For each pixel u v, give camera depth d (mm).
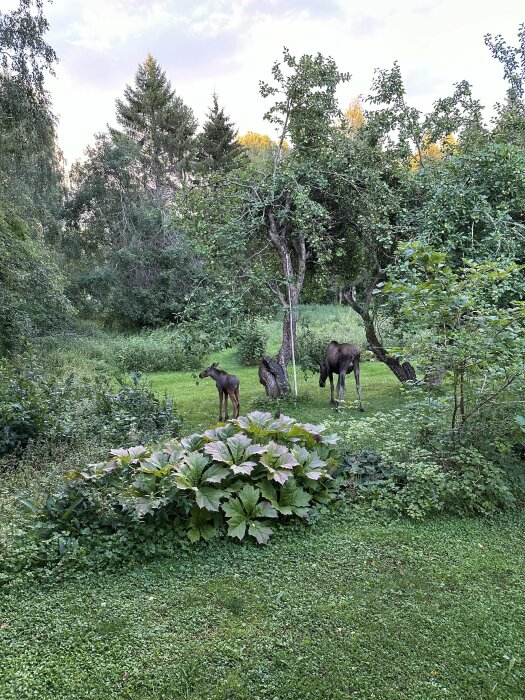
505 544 3826
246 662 2561
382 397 9547
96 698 2328
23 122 14047
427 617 2928
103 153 26109
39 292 14383
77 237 25234
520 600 3115
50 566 3422
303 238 9516
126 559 3551
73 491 3930
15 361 12117
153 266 25438
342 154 9188
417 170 9875
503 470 4555
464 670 2523
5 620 2891
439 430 4934
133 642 2707
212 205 9398
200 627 2842
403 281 4992
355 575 3389
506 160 7805
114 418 6566
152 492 3807
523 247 7223
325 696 2357
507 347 4312
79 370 13789
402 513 4301
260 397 9469
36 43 13758
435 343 4711
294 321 9477
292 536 3920
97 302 24469
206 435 4637
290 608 3014
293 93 9312
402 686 2418
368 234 9523
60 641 2711
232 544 3789
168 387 11984
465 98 9844
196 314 8797
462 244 7586
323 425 5133
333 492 4504
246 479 4250
